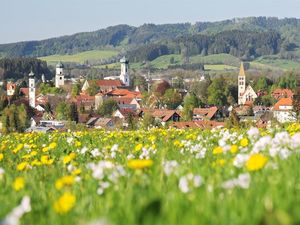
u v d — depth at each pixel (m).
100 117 140.50
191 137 17.70
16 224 5.35
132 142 18.03
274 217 4.62
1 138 26.78
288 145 10.15
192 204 5.97
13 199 7.59
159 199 5.54
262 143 10.16
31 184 8.77
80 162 12.56
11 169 12.40
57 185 7.86
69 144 18.78
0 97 185.25
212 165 8.98
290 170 7.82
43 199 7.71
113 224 5.41
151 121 84.12
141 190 7.20
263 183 6.94
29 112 144.75
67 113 137.62
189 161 9.94
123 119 125.31
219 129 23.17
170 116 126.69
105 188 7.54
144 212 5.35
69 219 6.02
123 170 8.55
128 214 5.62
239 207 5.77
